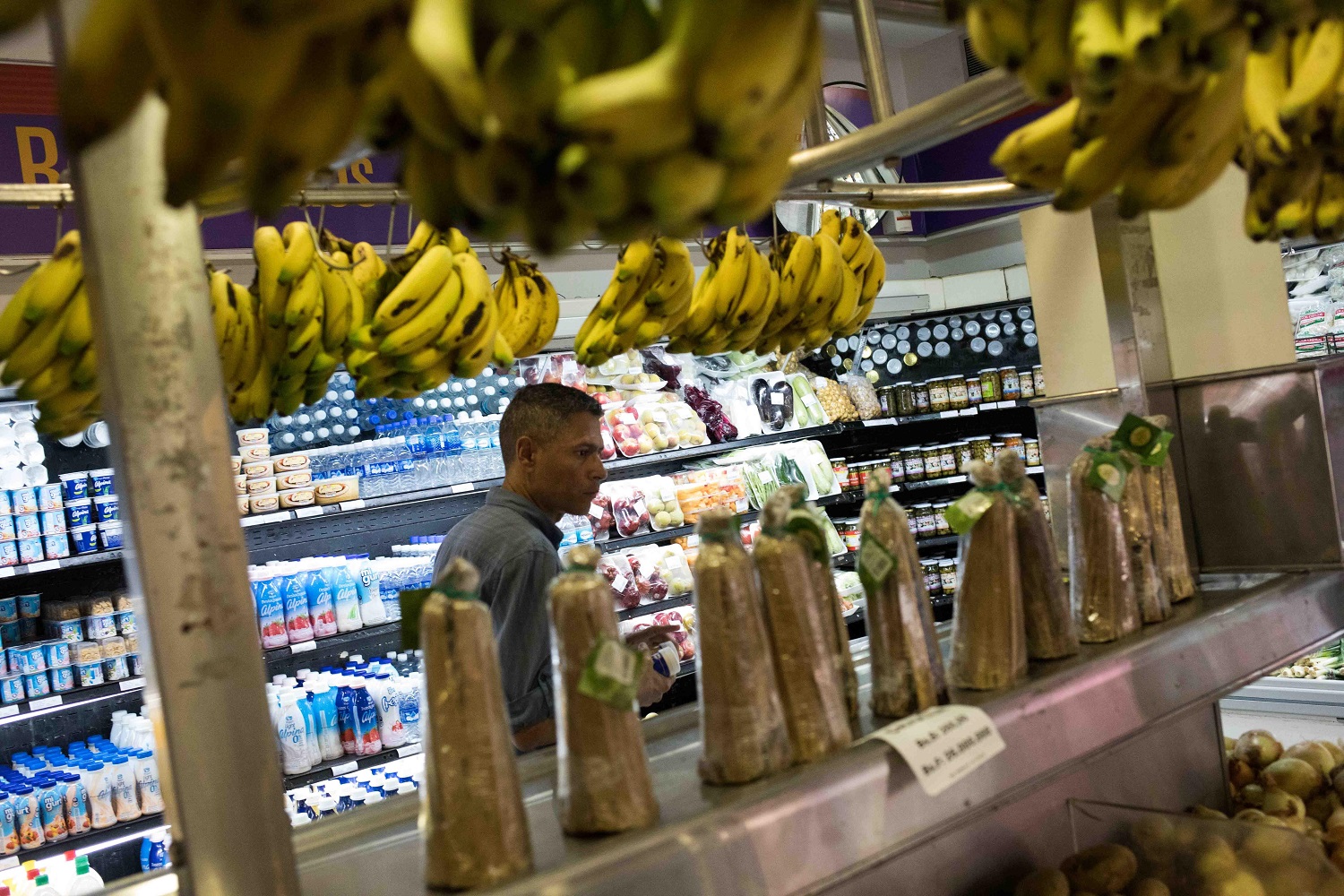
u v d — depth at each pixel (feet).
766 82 1.76
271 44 1.62
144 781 11.39
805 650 4.31
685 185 1.86
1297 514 6.71
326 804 11.91
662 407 15.57
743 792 3.96
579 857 3.59
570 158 1.78
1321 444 6.57
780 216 12.91
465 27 1.81
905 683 4.73
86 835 10.96
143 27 1.83
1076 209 2.96
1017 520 5.20
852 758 4.11
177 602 3.17
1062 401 7.41
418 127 1.97
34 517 11.22
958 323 18.97
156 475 3.15
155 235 3.16
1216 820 5.20
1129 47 2.25
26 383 5.14
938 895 5.27
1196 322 7.21
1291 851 4.91
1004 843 5.60
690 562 14.84
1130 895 5.27
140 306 3.14
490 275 13.65
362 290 6.26
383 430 13.70
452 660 3.65
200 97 1.67
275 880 3.28
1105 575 5.48
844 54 19.12
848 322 7.77
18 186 5.08
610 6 2.01
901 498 19.45
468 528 8.33
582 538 14.17
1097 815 5.67
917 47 19.74
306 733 12.04
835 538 16.31
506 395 14.69
